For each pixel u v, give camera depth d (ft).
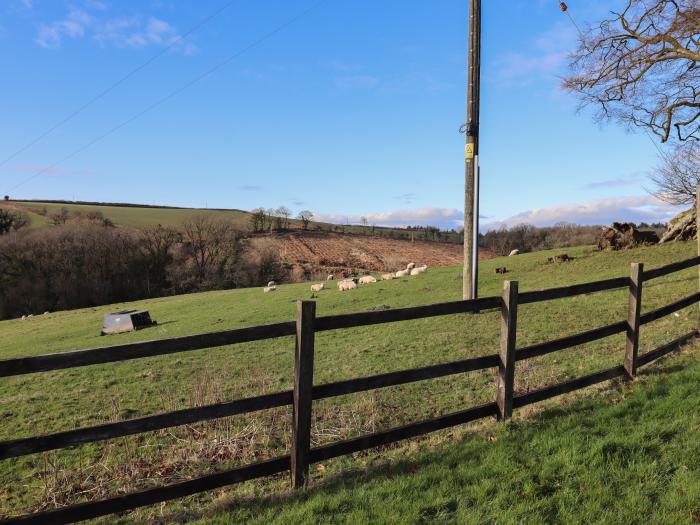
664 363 23.06
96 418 27.40
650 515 10.92
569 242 239.30
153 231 237.25
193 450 19.77
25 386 37.01
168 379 35.09
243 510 12.68
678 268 24.48
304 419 13.57
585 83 66.90
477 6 43.19
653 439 14.42
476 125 44.09
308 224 352.90
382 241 308.19
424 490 12.81
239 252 241.35
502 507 11.67
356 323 14.30
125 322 78.38
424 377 15.57
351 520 11.45
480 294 65.98
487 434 16.51
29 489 18.19
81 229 218.18
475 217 45.34
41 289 193.98
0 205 303.27
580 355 29.04
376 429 20.86
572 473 12.97
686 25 56.24
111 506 11.61
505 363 17.13
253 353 41.91
